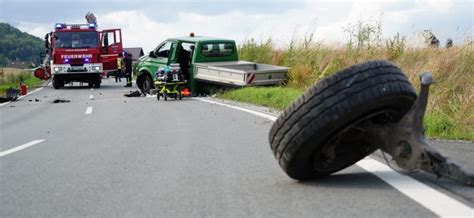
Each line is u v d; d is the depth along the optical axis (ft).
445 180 15.85
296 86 58.49
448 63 45.50
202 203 14.87
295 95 47.47
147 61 68.54
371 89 14.34
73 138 30.94
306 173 16.22
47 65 109.91
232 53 67.51
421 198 14.10
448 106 33.94
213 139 27.81
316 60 63.93
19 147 28.12
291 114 15.08
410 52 54.08
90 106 55.72
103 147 26.58
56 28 98.84
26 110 55.52
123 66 103.30
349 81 14.51
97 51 98.48
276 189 16.02
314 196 14.89
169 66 60.34
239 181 17.46
